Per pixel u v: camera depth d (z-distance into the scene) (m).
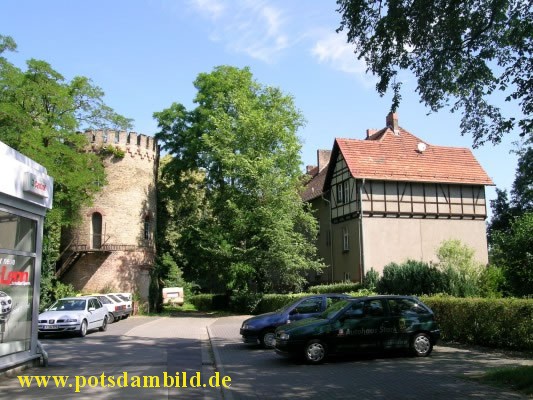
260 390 9.12
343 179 34.12
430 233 32.47
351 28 11.71
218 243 32.75
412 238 32.03
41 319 19.42
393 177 31.94
